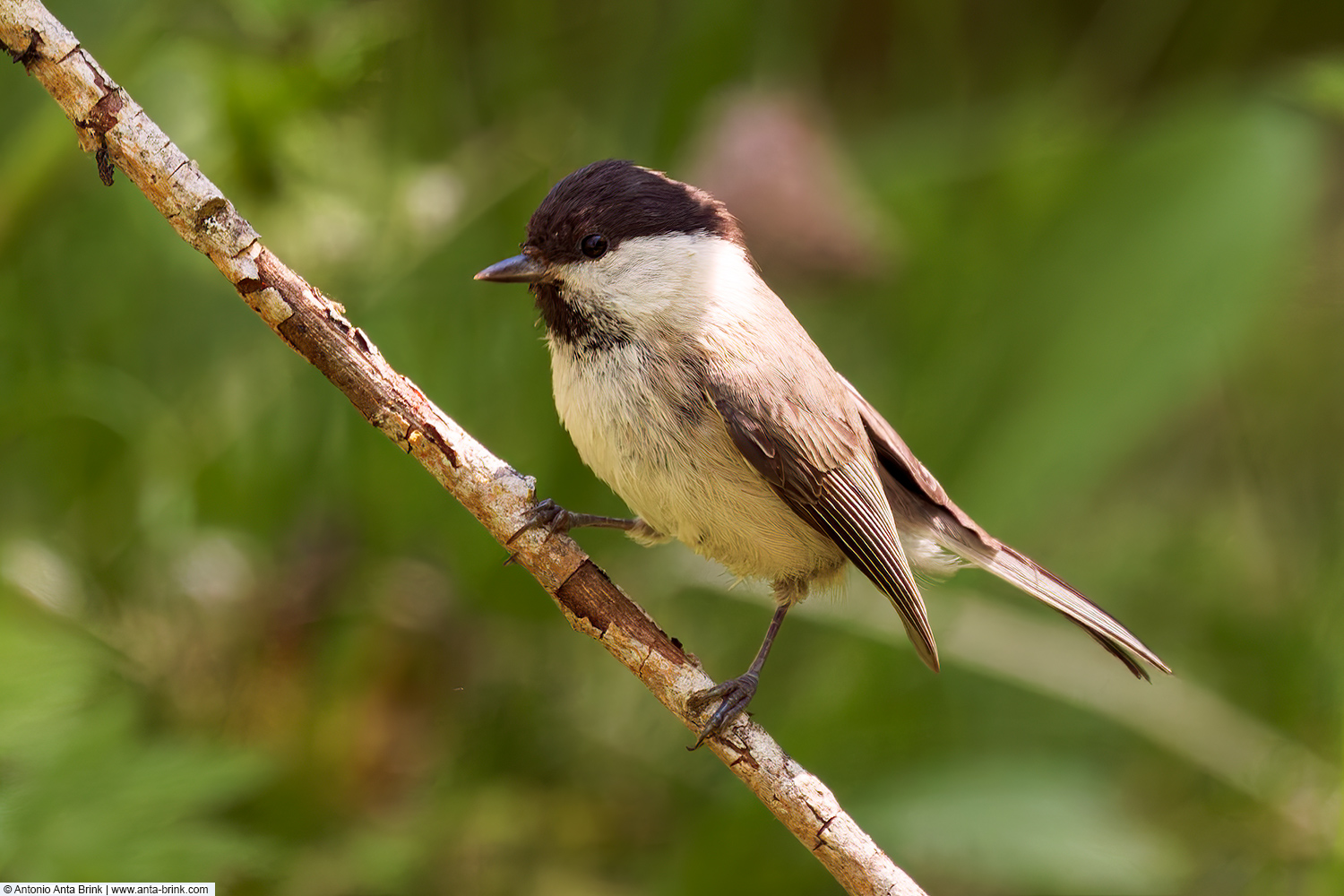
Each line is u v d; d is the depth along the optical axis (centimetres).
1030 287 904
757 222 831
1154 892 785
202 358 904
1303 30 1047
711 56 941
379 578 826
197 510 853
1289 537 1052
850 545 618
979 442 880
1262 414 1084
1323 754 861
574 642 879
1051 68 1092
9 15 441
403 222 884
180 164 459
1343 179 1091
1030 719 884
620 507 898
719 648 928
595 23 977
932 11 1084
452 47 920
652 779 855
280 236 855
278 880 704
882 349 973
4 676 577
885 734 847
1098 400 861
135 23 788
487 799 801
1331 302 1077
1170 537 1084
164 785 575
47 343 869
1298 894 822
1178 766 898
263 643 778
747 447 582
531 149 940
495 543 852
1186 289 869
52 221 872
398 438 492
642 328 589
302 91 796
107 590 813
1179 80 1034
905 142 1041
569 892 784
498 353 909
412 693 809
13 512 853
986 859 749
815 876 777
